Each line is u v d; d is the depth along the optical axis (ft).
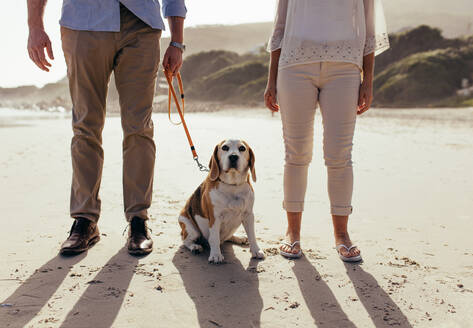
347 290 7.57
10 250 9.20
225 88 256.32
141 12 9.07
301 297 7.30
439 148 27.76
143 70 9.39
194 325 6.31
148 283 7.74
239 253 9.64
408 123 53.88
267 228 11.40
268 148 28.22
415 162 22.15
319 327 6.32
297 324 6.40
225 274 8.30
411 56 183.21
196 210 9.77
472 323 6.46
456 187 16.14
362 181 17.30
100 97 9.42
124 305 6.87
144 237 9.61
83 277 7.90
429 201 14.05
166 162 21.80
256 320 6.50
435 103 143.64
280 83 9.27
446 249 9.61
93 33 8.82
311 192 15.52
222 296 7.30
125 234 10.57
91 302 6.94
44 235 10.23
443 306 6.98
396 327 6.35
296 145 9.35
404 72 169.07
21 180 17.03
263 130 43.16
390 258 9.09
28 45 8.82
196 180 17.35
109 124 51.24
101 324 6.27
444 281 7.93
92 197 9.62
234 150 9.12
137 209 9.83
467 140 32.48
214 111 123.13
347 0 8.78
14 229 10.66
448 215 12.40
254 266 8.75
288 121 9.34
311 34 8.81
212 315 6.62
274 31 9.82
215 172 9.31
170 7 9.86
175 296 7.25
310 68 8.93
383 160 22.79
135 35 9.21
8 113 100.07
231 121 62.23
